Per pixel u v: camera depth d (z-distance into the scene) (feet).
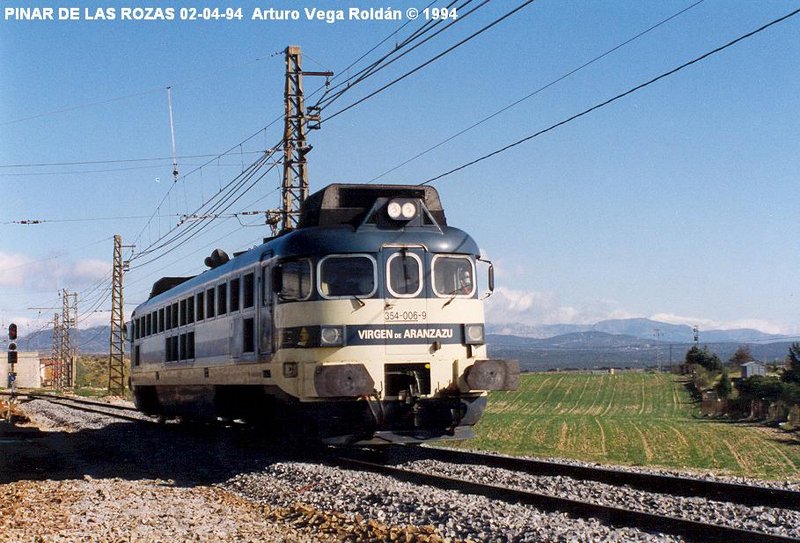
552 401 304.91
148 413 95.25
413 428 49.85
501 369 50.80
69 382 307.37
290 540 32.40
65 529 33.65
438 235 51.52
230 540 32.71
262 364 54.24
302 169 96.22
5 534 32.22
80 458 64.85
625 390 354.33
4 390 280.31
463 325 51.19
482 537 29.86
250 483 46.68
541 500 36.04
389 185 52.75
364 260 49.80
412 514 34.47
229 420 72.43
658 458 100.37
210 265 71.10
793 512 32.89
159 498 42.68
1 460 63.16
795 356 268.82
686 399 305.12
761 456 106.01
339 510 37.17
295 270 50.42
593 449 108.99
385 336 49.26
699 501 35.68
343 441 48.52
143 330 91.81
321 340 48.67
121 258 204.85
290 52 96.99
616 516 32.55
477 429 138.41
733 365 508.12
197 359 69.46
